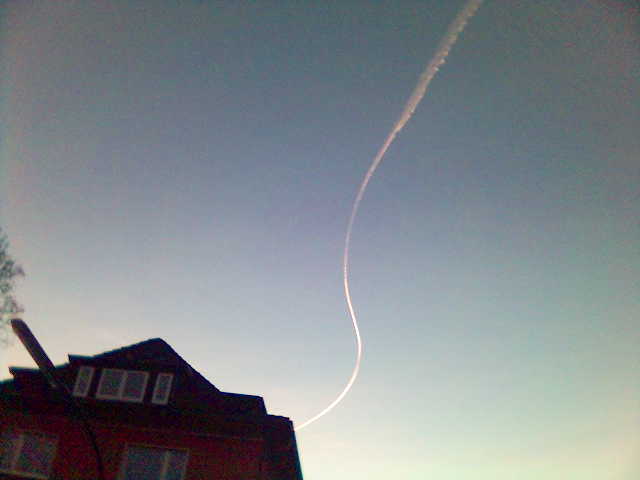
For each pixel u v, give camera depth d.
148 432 17.41
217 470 16.53
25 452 17.45
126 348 20.84
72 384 19.64
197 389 19.73
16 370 20.00
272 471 20.81
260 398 19.52
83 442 17.38
